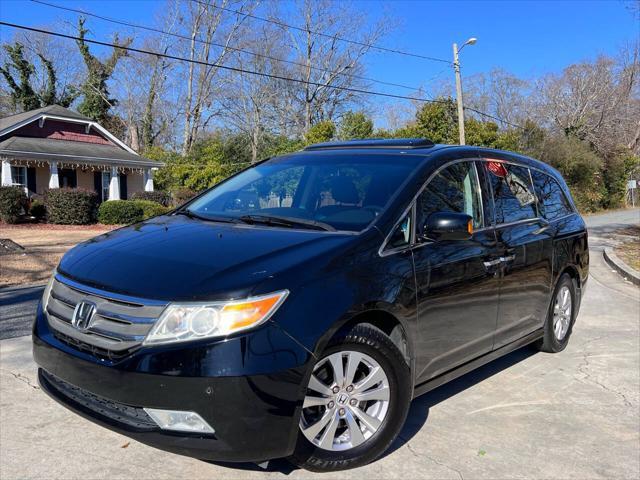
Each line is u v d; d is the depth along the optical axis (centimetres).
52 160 2378
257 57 4188
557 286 538
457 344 389
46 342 312
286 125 4344
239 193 442
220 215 407
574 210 598
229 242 327
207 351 266
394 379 330
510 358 549
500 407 428
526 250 466
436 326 365
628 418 416
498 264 424
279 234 339
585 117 4584
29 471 311
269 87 4272
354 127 2972
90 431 361
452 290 376
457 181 420
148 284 287
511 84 5053
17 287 854
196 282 281
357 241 329
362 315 324
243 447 272
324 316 292
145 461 326
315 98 4288
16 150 2286
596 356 562
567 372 511
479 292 404
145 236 357
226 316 271
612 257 1278
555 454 357
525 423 402
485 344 423
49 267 1024
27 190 2409
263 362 271
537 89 5028
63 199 2088
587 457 355
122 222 2131
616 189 4203
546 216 530
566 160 3575
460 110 2597
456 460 343
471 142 2759
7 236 1627
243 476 312
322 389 303
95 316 291
